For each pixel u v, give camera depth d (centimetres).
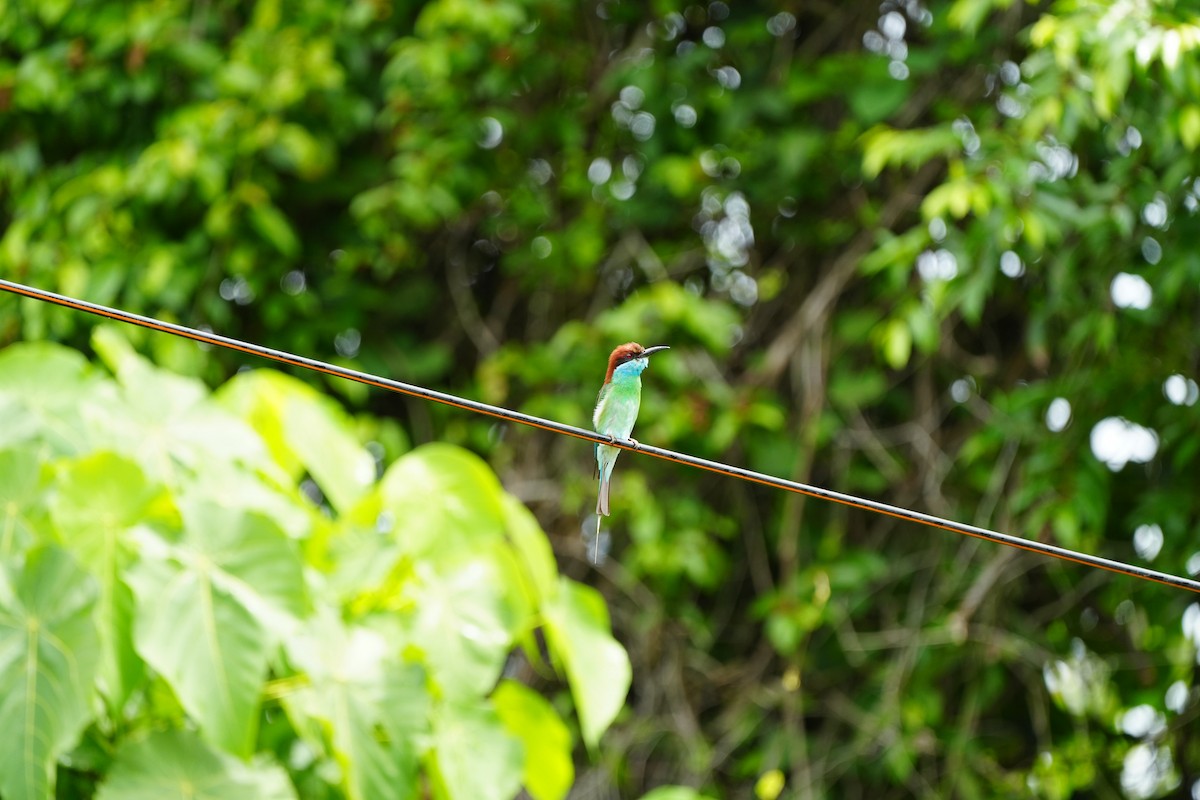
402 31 1622
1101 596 1585
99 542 878
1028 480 1409
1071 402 1402
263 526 908
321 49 1499
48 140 1625
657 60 1605
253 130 1489
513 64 1555
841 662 1597
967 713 1526
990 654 1509
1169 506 1418
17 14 1542
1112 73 1154
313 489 1639
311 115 1574
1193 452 1362
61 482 881
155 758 872
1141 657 1537
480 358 1705
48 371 1012
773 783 1460
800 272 1634
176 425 1010
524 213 1612
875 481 1582
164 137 1515
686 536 1517
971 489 1586
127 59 1565
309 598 905
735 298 1661
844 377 1559
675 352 1501
